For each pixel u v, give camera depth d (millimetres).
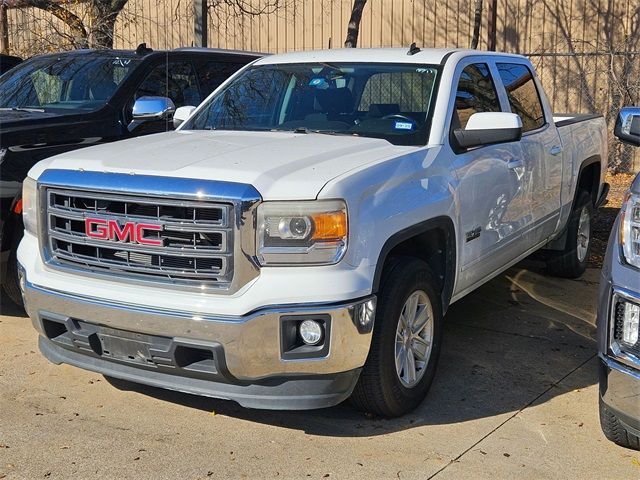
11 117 6410
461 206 4922
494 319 6316
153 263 4031
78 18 12023
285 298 3807
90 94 7086
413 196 4406
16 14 15367
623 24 13180
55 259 4379
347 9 15078
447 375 5133
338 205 3875
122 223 4059
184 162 4184
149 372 4141
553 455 4051
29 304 4434
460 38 14297
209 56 7785
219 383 3998
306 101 5555
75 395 4785
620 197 11484
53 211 4336
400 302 4285
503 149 5566
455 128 5105
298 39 15703
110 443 4172
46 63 7715
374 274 4027
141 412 4562
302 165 4133
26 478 3799
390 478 3809
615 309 3748
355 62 5668
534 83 6645
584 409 4621
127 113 6887
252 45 16219
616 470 3908
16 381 4977
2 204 5711
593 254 8570
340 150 4520
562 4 13594
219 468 3910
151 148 4621
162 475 3838
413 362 4523
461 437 4250
